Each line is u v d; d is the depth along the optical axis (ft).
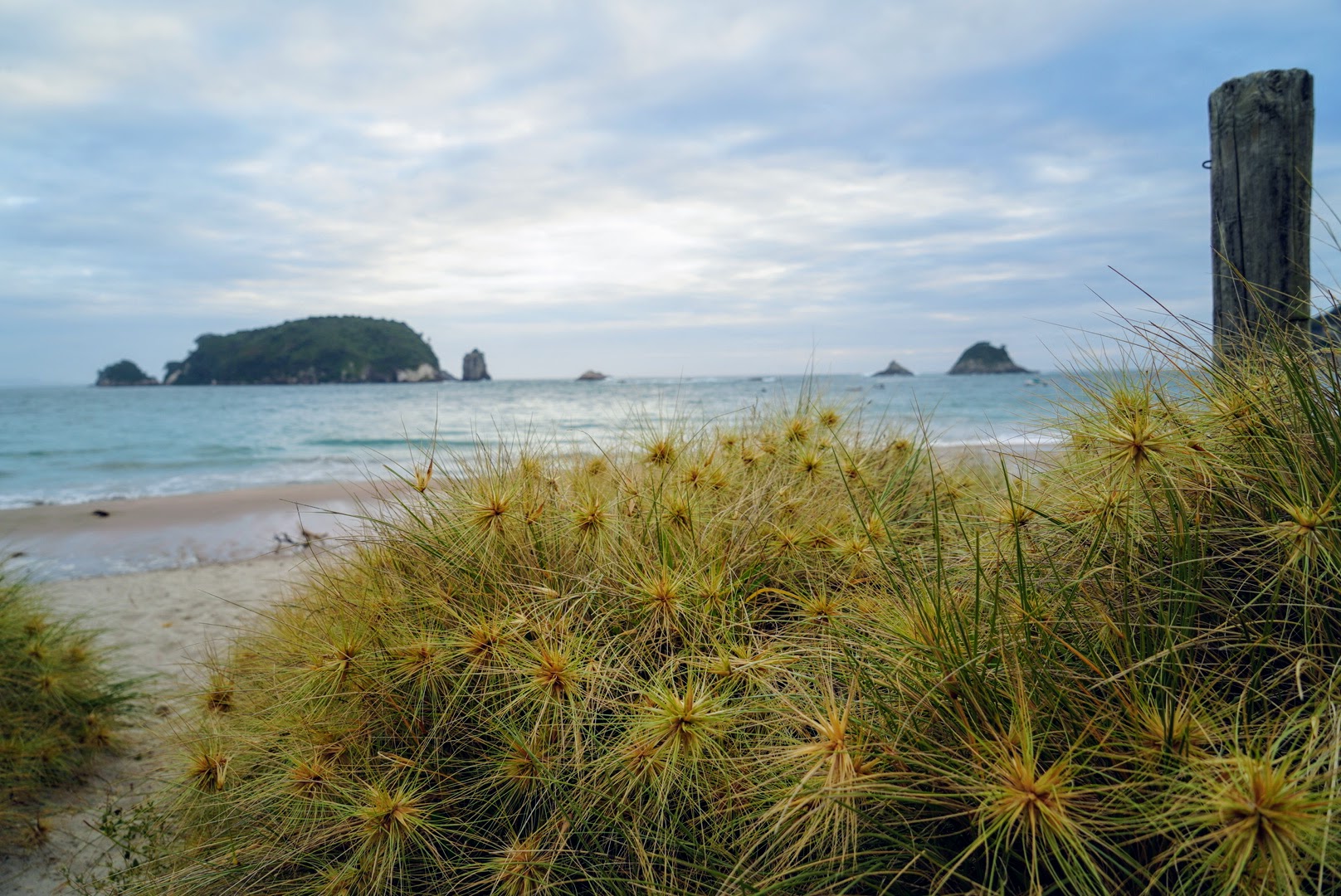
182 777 8.59
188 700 10.81
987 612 6.30
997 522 7.57
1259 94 10.87
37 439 92.79
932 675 5.70
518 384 395.34
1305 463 5.97
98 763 12.73
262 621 11.52
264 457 71.15
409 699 7.57
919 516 10.28
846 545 8.32
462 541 8.63
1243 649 5.53
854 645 6.61
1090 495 6.72
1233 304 11.17
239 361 505.25
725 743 6.45
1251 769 4.05
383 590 8.75
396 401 201.67
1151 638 5.80
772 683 6.79
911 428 13.23
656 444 10.16
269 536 34.45
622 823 6.31
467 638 7.21
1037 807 4.56
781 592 7.77
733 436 12.17
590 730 6.73
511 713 7.13
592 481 10.00
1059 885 4.61
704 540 8.56
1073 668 5.76
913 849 5.19
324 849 7.28
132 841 9.61
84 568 29.37
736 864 5.62
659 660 7.43
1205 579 6.06
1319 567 5.59
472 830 6.88
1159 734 4.85
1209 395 6.92
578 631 7.38
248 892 7.18
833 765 5.16
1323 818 3.79
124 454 75.82
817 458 10.69
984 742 5.02
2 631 12.57
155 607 22.81
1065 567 6.74
